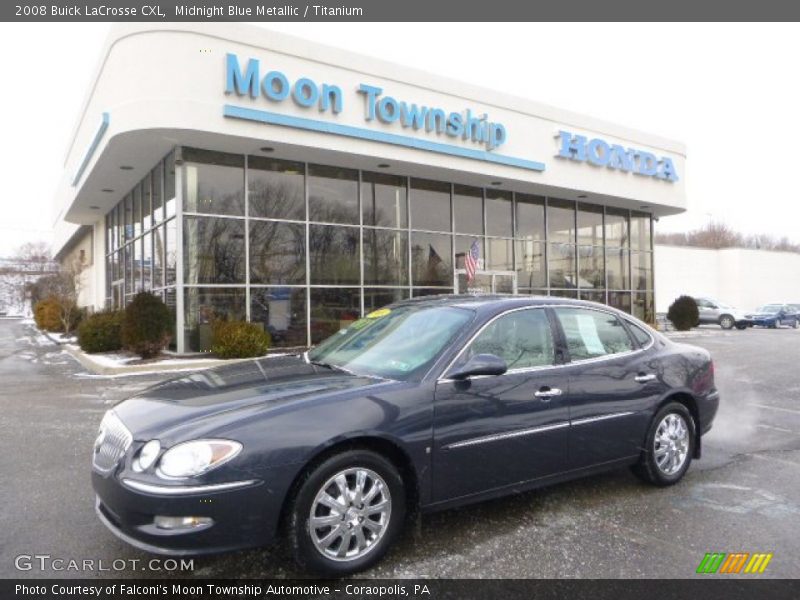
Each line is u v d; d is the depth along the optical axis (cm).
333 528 314
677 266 3884
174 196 1359
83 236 2912
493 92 1681
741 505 427
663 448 462
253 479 292
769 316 3073
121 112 1234
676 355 483
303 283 1484
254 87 1270
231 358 1262
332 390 338
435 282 1725
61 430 651
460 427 355
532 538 367
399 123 1481
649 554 347
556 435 396
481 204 1845
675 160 2227
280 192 1466
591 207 2164
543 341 412
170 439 294
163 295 1431
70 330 2362
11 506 417
